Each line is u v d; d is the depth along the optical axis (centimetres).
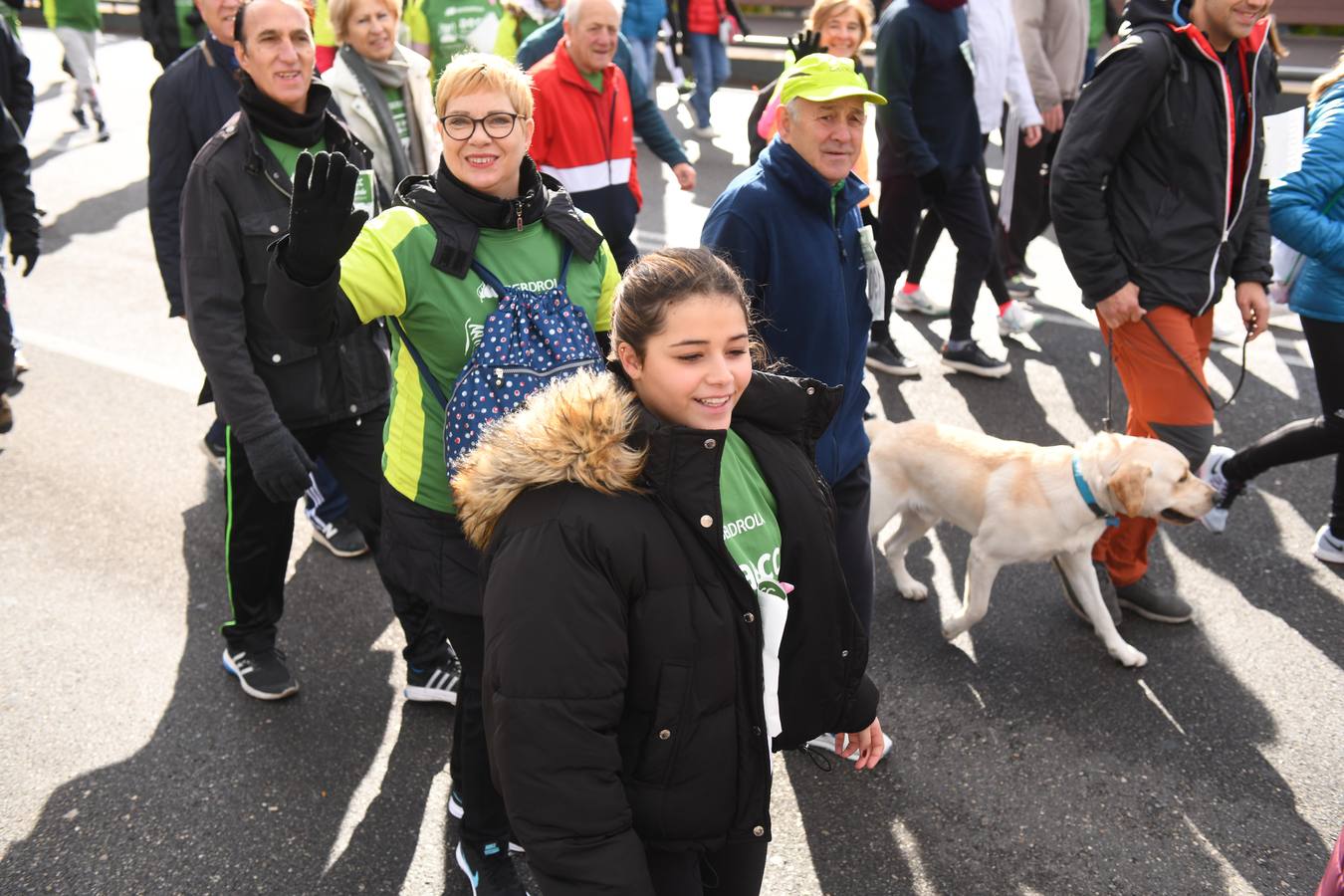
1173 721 333
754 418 189
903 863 284
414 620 333
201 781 315
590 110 471
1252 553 414
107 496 467
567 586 156
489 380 223
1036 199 633
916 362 575
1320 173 346
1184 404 347
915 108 517
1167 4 325
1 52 546
